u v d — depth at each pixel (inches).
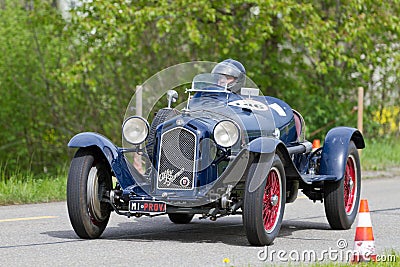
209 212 631.8
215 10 1595.7
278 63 1758.1
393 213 868.0
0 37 1777.8
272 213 660.1
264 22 1568.7
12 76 1790.1
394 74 1860.2
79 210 655.1
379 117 1895.9
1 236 694.5
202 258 591.2
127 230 738.2
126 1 1576.0
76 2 1658.5
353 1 1673.2
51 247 636.1
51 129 1835.6
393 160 1555.1
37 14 1702.8
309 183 699.4
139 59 1740.9
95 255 601.9
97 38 1620.3
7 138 1814.7
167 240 678.5
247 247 644.1
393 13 1769.2
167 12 1541.6
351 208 781.9
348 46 1808.6
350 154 775.1
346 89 1865.2
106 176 673.6
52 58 1775.3
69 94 1790.1
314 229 762.8
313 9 1621.6
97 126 1785.2
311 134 1739.7
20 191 981.8
